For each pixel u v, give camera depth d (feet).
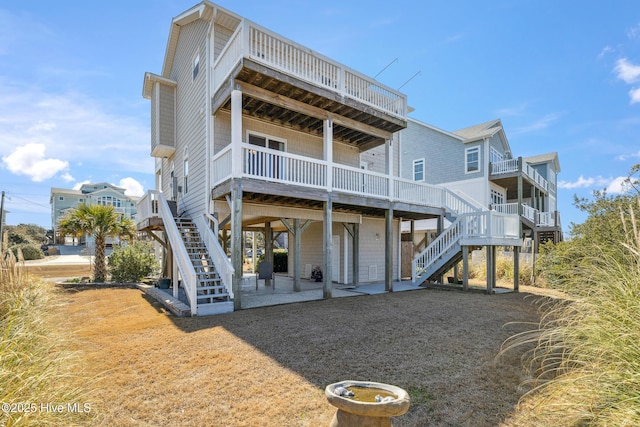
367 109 31.96
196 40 35.22
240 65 24.23
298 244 34.71
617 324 8.86
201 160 32.53
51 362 9.26
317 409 10.28
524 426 9.18
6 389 7.43
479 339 17.26
